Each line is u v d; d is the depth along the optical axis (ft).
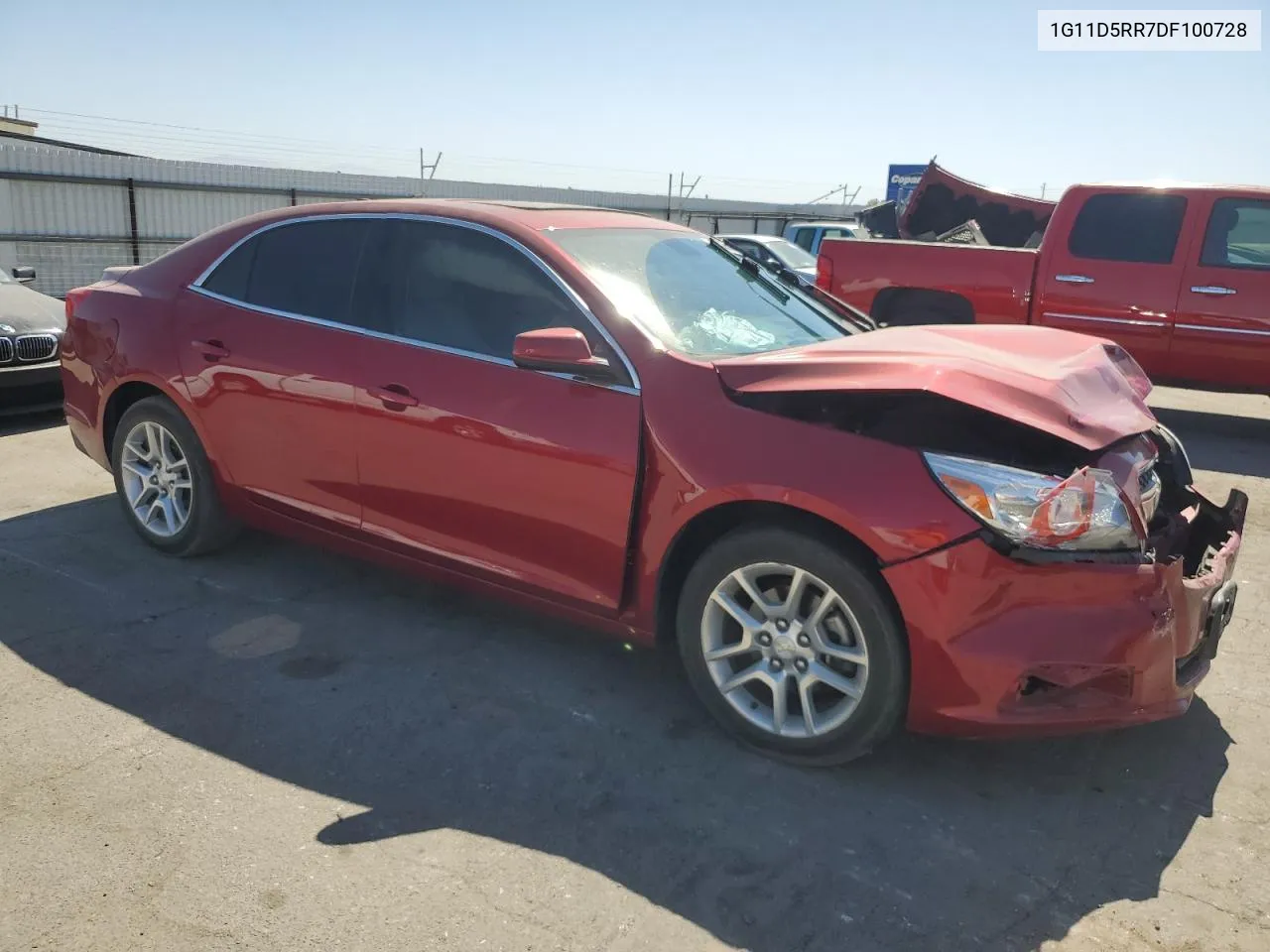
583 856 8.48
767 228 113.50
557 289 11.03
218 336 13.43
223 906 7.70
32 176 55.83
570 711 10.93
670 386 10.11
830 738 9.55
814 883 8.21
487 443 11.01
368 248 12.51
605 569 10.54
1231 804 9.48
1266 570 16.07
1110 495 8.74
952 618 8.73
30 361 23.02
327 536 12.90
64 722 10.32
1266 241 24.89
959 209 36.40
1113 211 26.12
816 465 9.18
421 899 7.86
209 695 11.01
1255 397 33.40
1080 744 10.52
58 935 7.34
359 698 11.07
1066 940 7.62
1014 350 10.78
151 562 14.73
